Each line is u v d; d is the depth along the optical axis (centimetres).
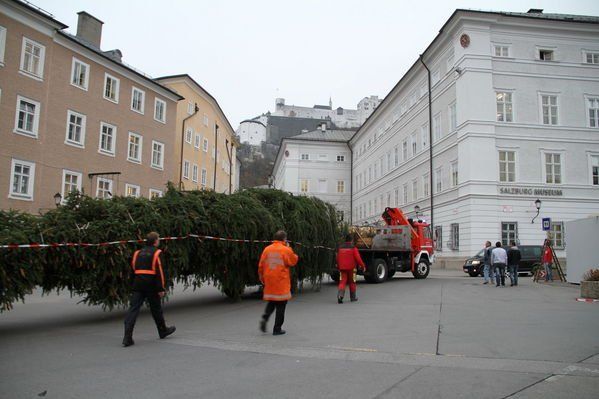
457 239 3144
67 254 933
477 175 2972
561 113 3136
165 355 702
